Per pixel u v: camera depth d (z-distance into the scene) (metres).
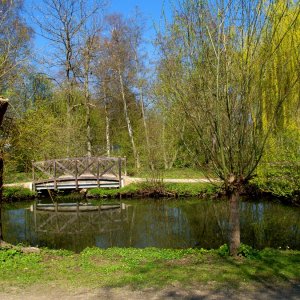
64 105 23.75
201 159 7.13
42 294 4.72
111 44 25.42
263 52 5.99
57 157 20.77
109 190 20.27
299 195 14.88
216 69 6.01
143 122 23.77
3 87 10.41
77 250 10.32
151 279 5.23
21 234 12.68
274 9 5.93
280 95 6.45
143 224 13.75
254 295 4.57
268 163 12.68
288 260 6.26
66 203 18.73
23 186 20.66
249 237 10.70
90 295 4.66
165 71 6.83
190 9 6.11
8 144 8.32
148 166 20.50
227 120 6.19
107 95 26.39
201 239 11.01
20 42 13.45
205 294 4.62
